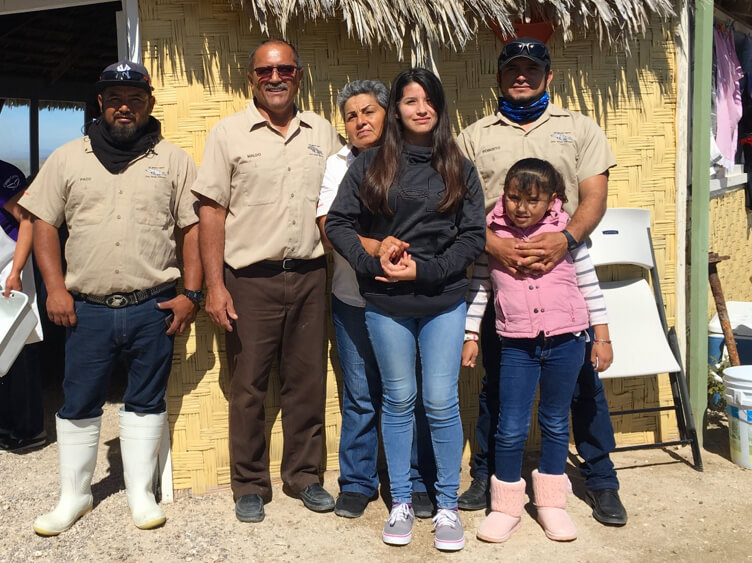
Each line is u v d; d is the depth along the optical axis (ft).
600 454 11.61
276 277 11.19
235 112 12.13
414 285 9.91
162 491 12.07
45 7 12.27
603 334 10.86
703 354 14.03
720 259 15.46
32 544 10.68
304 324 11.57
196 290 11.29
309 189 11.18
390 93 10.20
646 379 14.15
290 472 11.98
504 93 11.39
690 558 10.21
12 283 11.65
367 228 10.49
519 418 10.65
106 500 12.08
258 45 12.15
